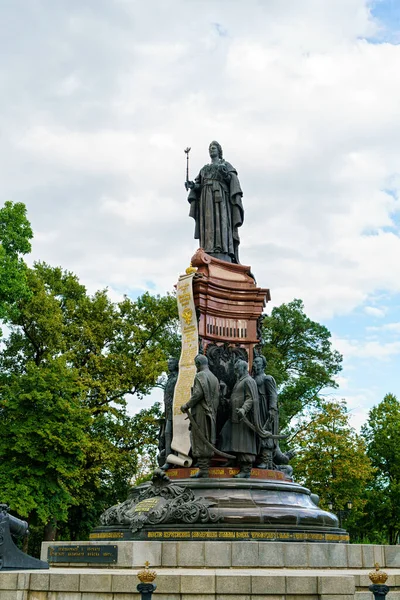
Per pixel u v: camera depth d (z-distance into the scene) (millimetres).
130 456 38875
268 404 18312
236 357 18719
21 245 34969
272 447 17578
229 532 14633
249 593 11047
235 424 16859
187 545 13594
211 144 21516
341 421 44062
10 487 30062
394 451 50750
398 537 54562
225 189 20828
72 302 41125
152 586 8773
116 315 42062
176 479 16688
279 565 13633
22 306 38469
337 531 16219
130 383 40219
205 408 16750
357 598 11617
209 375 17125
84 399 37562
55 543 14297
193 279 18891
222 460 17094
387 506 49500
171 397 18812
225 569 13273
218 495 15656
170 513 15039
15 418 31891
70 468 31672
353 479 42375
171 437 18422
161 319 43125
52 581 11484
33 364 33281
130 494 17750
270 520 15000
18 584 11539
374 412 53031
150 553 13539
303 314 50312
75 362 39844
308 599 10984
